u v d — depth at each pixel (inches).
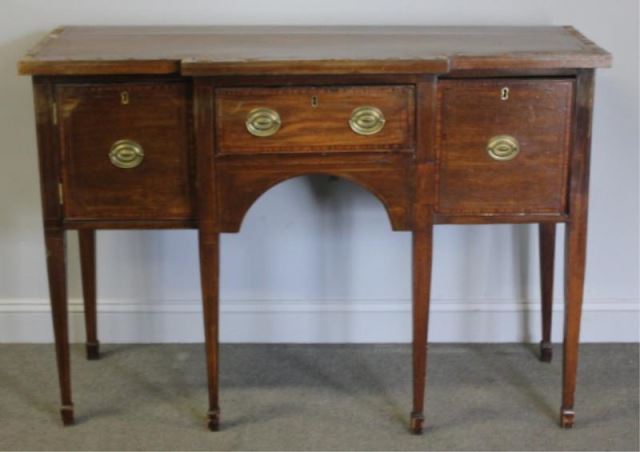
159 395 101.9
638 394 102.2
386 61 84.0
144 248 111.2
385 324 113.3
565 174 89.5
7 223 110.3
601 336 113.7
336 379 105.2
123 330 113.3
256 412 98.7
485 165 89.1
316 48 90.0
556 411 99.0
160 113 87.3
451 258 111.7
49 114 87.0
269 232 110.7
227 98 86.0
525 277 112.2
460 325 113.5
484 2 105.0
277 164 87.9
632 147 108.3
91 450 92.0
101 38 95.3
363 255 111.3
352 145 87.5
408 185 88.7
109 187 88.9
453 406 99.8
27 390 103.0
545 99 87.7
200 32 99.5
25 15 104.5
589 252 111.8
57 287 91.8
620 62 105.9
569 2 104.7
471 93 87.4
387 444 93.0
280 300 112.8
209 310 91.9
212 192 88.4
